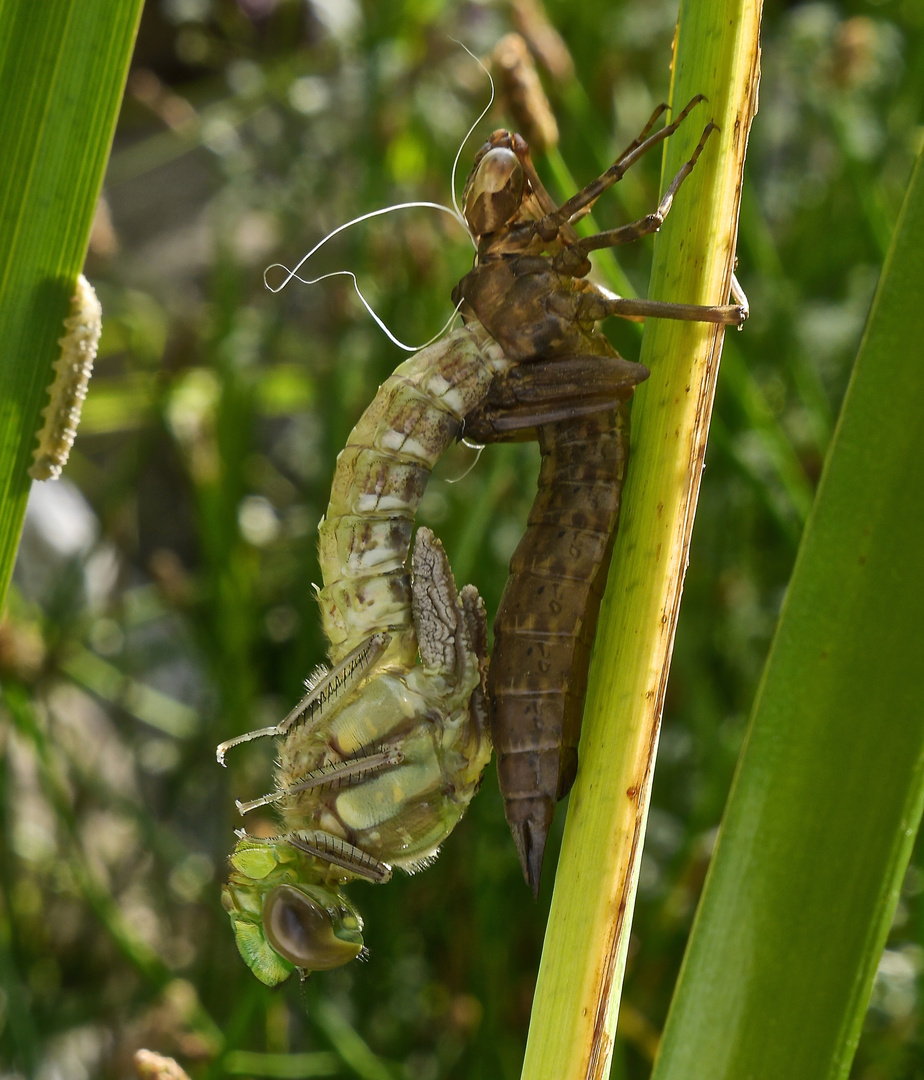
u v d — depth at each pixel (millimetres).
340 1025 323
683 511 252
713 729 367
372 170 427
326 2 483
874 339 243
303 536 450
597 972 250
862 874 243
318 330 550
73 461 585
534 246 266
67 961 428
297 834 264
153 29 692
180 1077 276
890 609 242
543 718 261
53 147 256
